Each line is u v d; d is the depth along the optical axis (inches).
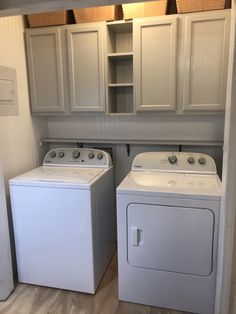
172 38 80.4
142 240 74.8
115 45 97.3
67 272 82.9
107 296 81.9
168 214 71.5
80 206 77.5
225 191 60.2
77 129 108.3
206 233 70.0
